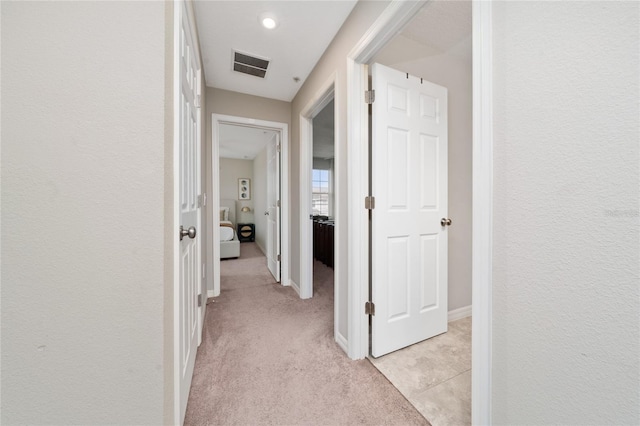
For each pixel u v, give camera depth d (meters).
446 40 1.87
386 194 1.57
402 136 1.63
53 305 0.62
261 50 2.01
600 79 0.50
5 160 0.59
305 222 2.63
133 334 0.68
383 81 1.55
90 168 0.63
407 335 1.68
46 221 0.61
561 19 0.56
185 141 1.19
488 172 0.71
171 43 0.83
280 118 2.98
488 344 0.72
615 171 0.49
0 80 0.58
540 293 0.61
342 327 1.69
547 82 0.58
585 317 0.53
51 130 0.61
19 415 0.62
